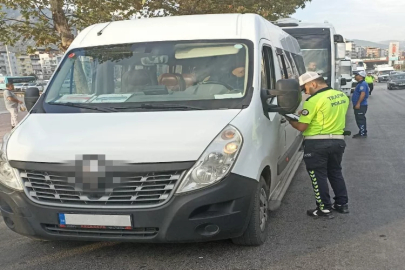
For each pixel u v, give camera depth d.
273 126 4.59
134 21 5.21
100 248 4.30
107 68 4.62
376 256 3.96
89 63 4.71
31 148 3.69
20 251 4.30
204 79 4.31
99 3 10.62
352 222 4.88
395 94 30.67
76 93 4.54
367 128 12.80
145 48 4.68
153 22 5.07
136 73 4.52
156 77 4.49
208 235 3.60
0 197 3.83
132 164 3.45
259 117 4.08
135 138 3.57
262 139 4.10
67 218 3.57
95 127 3.78
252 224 3.99
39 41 11.08
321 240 4.37
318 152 4.91
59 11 10.45
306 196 5.96
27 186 3.69
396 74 38.38
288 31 12.52
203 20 4.91
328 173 5.19
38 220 3.66
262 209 4.26
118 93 4.43
